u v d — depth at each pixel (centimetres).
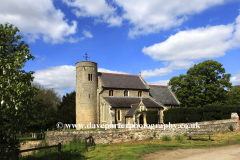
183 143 2391
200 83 5706
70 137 2303
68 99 6419
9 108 1238
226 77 5497
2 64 1302
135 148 2012
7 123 1268
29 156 1798
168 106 5647
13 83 1296
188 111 4181
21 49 1530
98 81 5125
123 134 2573
